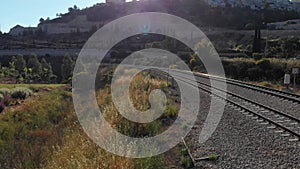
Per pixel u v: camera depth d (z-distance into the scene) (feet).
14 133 51.24
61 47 447.01
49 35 634.02
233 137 32.65
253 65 142.82
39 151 39.22
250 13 560.61
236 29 469.98
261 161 25.14
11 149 42.39
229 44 322.96
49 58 373.40
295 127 35.88
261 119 39.86
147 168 23.47
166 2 640.58
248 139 31.42
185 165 25.84
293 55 207.72
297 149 27.53
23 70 260.21
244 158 26.07
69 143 32.89
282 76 125.90
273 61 135.23
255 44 248.93
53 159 30.04
